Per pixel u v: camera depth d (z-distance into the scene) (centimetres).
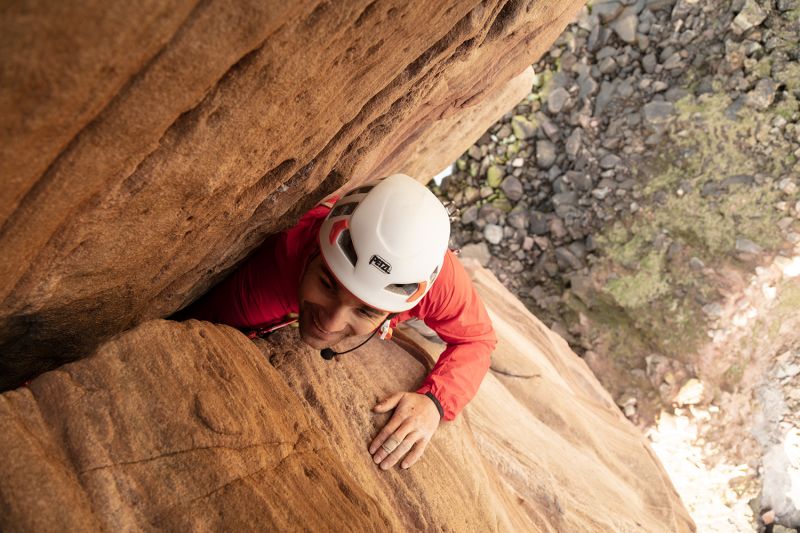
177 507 114
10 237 100
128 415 121
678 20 673
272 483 132
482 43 193
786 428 579
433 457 215
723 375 595
